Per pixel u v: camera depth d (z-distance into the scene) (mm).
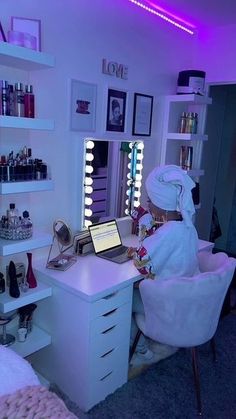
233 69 2521
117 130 2146
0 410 812
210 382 1851
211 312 1612
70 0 1729
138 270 1731
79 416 1604
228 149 3617
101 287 1564
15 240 1509
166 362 2010
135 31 2127
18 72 1569
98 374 1651
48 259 1863
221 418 1622
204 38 2619
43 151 1767
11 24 1481
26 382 982
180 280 1484
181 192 1740
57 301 1671
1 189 1362
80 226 2031
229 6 2148
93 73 1930
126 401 1702
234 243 3779
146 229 2037
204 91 2486
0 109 1354
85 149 1941
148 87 2320
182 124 2521
